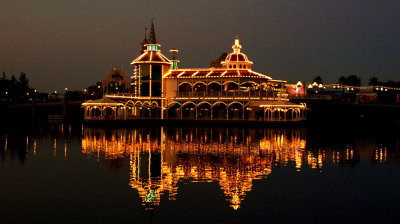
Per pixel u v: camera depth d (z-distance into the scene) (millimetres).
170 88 127375
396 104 138375
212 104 119625
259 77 119875
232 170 47812
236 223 30172
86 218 31219
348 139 82750
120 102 120562
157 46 131250
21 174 45875
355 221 30656
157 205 34125
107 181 42375
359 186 40219
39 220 30797
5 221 30562
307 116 138125
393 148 67875
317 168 49188
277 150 64938
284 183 41312
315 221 30641
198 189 38969
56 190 38875
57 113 199375
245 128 108750
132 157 57844
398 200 35562
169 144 73188
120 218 31219
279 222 30391
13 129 114688
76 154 60750
